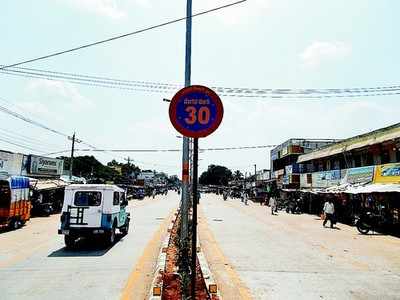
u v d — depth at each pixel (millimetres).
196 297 7062
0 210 18625
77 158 93375
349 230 21359
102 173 92500
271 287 8391
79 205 14062
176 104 5141
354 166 30750
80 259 11531
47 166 37312
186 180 11547
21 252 12711
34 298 7359
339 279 9258
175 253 12039
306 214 35031
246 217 30234
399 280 9203
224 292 7934
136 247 14141
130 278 9055
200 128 5137
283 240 16609
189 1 11391
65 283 8539
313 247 14586
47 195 32562
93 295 7598
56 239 16094
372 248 14523
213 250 13602
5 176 18797
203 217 29359
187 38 11367
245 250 13672
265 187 65562
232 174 160625
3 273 9508
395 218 20703
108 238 14352
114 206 15125
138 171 133000
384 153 26109
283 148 50875
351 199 28438
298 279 9203
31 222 23734
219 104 5172
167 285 7973
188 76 11281
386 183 22328
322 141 47844
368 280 9188
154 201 59875
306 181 39688
